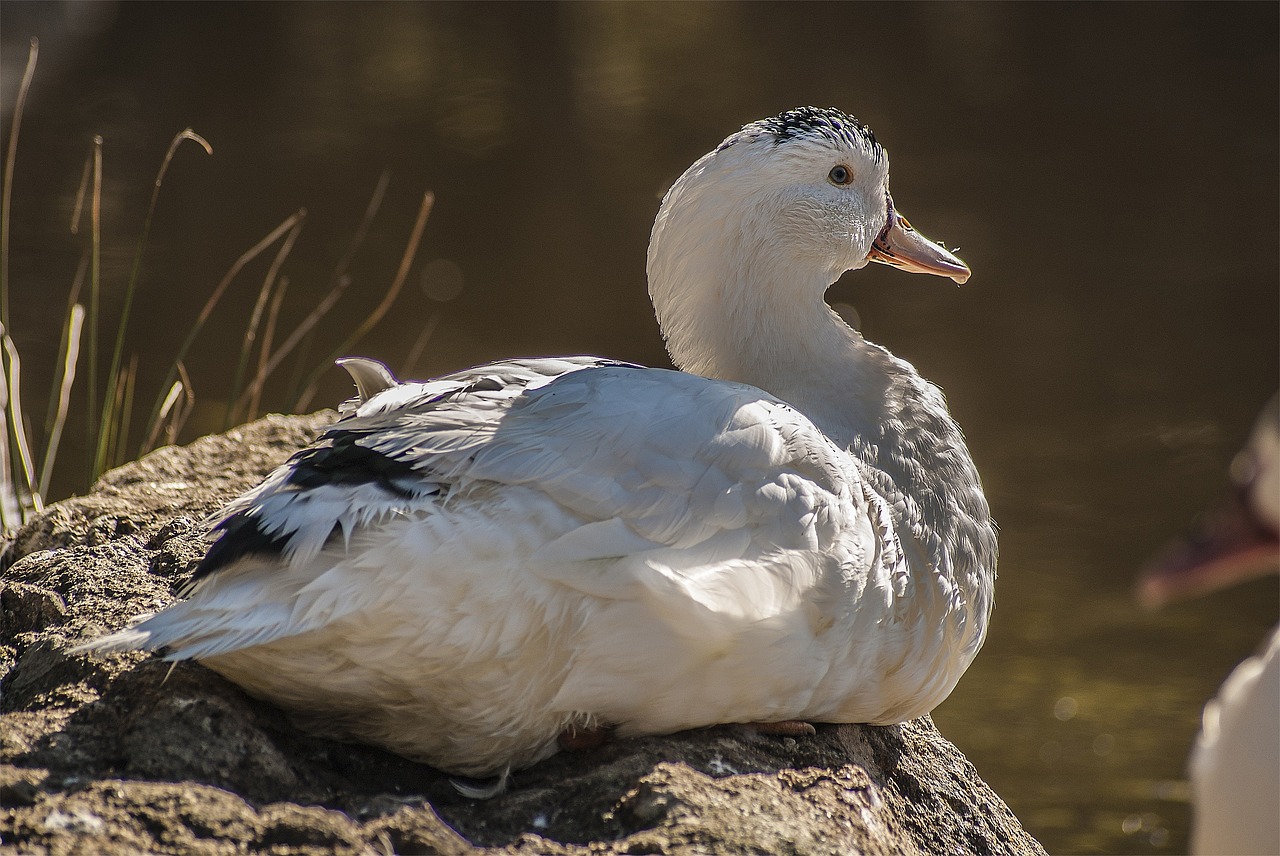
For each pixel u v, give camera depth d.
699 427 5.53
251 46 32.19
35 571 6.61
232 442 8.30
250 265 20.95
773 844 5.01
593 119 28.19
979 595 6.52
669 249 6.98
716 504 5.41
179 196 23.02
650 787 5.21
